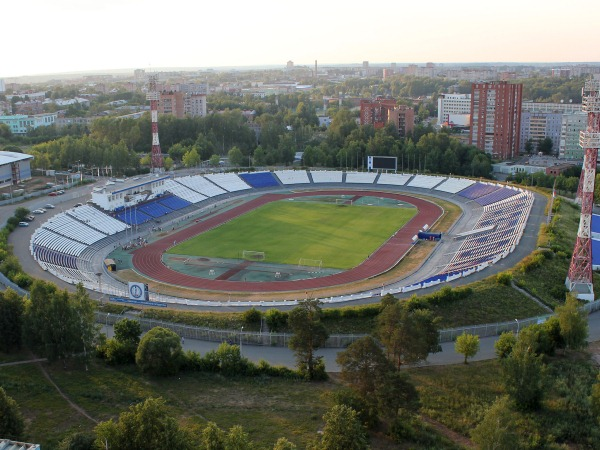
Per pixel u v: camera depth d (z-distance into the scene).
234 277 162.88
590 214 138.00
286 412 86.88
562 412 89.56
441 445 79.81
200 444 74.12
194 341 116.56
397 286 153.12
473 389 95.62
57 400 88.31
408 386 82.19
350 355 83.81
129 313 126.06
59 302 98.25
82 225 194.88
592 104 133.25
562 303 135.38
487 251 170.50
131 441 68.81
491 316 125.88
